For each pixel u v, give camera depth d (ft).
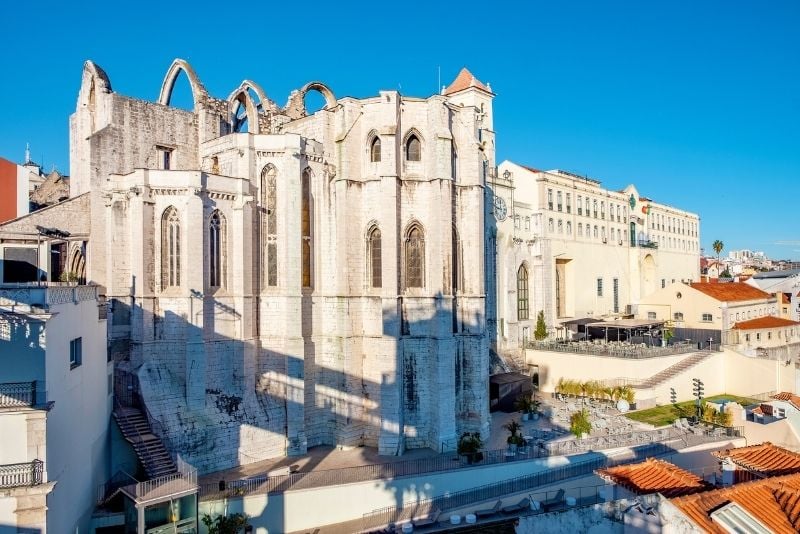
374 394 142.10
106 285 136.87
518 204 231.09
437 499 115.75
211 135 160.86
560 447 133.39
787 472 86.99
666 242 335.67
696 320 258.16
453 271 148.25
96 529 96.84
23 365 76.48
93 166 138.82
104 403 108.78
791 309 313.12
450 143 145.59
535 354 213.87
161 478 97.09
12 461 74.02
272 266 138.72
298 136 137.90
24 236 128.36
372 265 146.92
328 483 110.22
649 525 69.05
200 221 125.49
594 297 270.26
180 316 124.57
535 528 74.59
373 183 146.00
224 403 126.11
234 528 94.68
